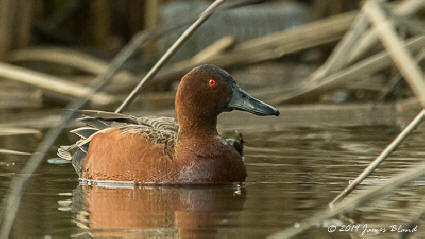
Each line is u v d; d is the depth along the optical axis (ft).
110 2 80.18
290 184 33.35
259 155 40.11
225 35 76.95
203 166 34.06
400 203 29.40
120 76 61.52
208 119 34.81
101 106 54.39
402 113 53.67
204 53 58.80
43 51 68.69
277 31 78.54
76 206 29.60
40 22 79.10
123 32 81.30
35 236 25.36
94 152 36.32
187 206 29.48
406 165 36.60
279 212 28.22
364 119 52.70
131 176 34.68
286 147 42.32
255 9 79.00
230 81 35.17
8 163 37.99
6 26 70.08
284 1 82.12
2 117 52.21
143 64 67.36
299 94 50.03
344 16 55.42
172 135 35.91
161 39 71.92
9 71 55.52
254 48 56.18
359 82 65.82
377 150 40.88
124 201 30.53
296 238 24.99
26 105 56.80
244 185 33.47
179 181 34.04
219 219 27.30
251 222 26.76
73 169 37.68
